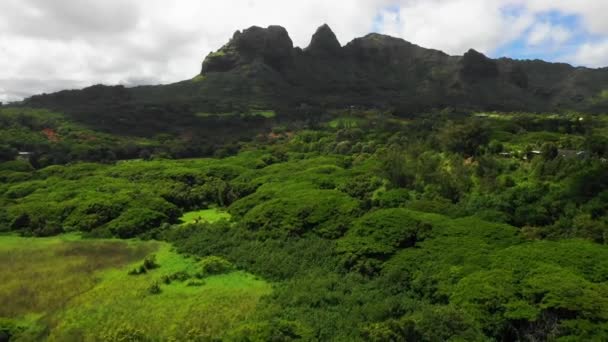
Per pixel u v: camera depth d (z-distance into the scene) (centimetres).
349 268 4944
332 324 3712
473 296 3712
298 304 4138
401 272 4525
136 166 11200
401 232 5159
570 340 3131
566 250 4350
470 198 6631
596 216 5531
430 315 3503
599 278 3941
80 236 6962
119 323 3900
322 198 6681
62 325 3925
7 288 4812
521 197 6162
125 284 4838
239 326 3684
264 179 9231
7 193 9094
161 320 3928
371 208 6569
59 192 8712
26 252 6141
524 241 4922
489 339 3394
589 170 6344
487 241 4891
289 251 5541
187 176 10094
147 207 7594
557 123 11944
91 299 4453
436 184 7325
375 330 3331
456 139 8912
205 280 4962
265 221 6431
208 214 8262
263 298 4353
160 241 6656
